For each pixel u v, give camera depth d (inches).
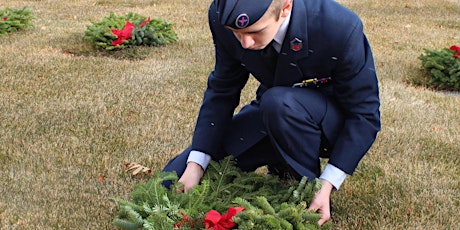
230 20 90.4
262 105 110.3
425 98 215.6
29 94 202.8
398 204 131.1
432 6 424.8
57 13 364.5
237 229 102.1
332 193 135.3
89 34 278.4
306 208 111.3
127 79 224.2
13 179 140.4
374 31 339.3
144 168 145.5
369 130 109.6
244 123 124.5
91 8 382.0
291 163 111.8
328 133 112.3
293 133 109.1
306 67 105.8
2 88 208.1
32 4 393.1
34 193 134.1
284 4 94.2
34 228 118.9
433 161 155.8
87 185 138.6
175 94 207.2
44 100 196.7
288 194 115.2
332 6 103.4
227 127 123.7
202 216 108.6
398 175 144.8
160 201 113.7
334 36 101.9
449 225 122.4
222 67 116.0
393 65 264.7
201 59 259.1
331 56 103.8
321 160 153.7
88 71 233.5
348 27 102.5
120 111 188.1
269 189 123.0
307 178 111.6
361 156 110.2
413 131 176.6
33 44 277.7
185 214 108.1
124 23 287.1
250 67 110.4
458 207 130.0
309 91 111.9
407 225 122.3
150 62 251.8
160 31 289.3
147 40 278.2
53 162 150.1
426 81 247.0
